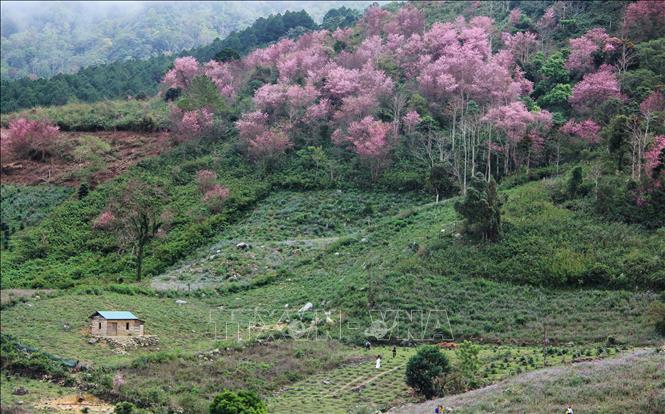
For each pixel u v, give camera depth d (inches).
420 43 7475.4
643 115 5359.3
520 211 4601.4
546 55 7150.6
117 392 3102.9
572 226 4345.5
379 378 3289.9
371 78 6791.3
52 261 5142.7
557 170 5236.2
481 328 3762.3
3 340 3602.4
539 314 3794.3
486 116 5649.6
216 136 6619.1
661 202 4343.0
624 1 7500.0
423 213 5113.2
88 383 3201.3
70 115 7465.6
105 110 7564.0
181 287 4628.4
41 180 6314.0
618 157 4889.3
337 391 3186.5
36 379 3307.1
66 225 5536.4
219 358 3516.2
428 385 3021.7
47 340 3651.6
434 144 6033.5
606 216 4389.8
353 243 4906.5
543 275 4028.1
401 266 4293.8
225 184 5910.4
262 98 6756.9
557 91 6294.3
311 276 4601.4
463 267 4200.3
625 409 2379.4
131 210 5462.6
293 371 3400.6
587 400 2500.0
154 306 4220.0
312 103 6742.1
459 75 6678.2
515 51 7190.0
